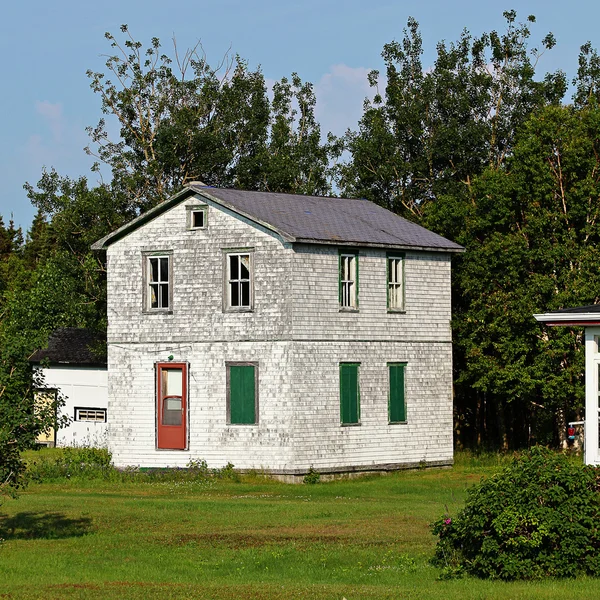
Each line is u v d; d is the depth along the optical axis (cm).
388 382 5647
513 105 8131
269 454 5319
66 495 4747
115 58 8169
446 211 6550
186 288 5581
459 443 7025
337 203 6150
